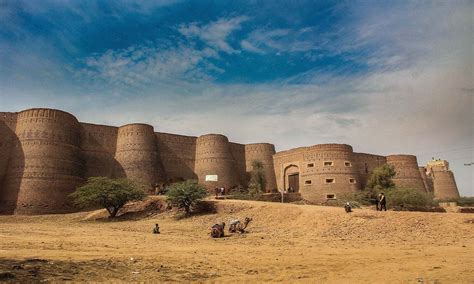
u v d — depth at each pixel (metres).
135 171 49.94
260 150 62.44
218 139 57.91
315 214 24.52
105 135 52.28
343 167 52.84
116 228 26.59
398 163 61.19
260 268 10.11
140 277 8.73
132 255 12.07
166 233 22.86
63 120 46.69
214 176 55.00
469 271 9.26
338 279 8.61
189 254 12.77
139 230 25.09
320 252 13.59
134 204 39.72
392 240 17.17
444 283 7.95
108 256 11.63
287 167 59.22
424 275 8.81
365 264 10.73
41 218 36.66
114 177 50.09
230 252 13.52
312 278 8.77
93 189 36.03
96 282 8.06
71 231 22.88
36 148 43.50
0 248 12.81
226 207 32.66
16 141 44.59
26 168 42.44
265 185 57.25
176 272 9.41
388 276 8.81
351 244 16.33
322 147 54.25
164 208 37.06
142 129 52.84
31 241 15.45
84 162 49.16
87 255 11.71
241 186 57.03
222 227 20.20
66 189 44.16
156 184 49.16
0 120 45.19
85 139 50.38
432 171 69.88
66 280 8.06
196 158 57.78
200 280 8.58
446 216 20.12
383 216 21.22
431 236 17.52
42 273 8.52
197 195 33.91
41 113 45.34
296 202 49.12
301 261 11.34
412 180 60.06
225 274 9.29
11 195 41.41
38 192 41.72
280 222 25.47
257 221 26.98
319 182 52.28
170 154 55.84
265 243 17.09
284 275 9.16
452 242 16.05
